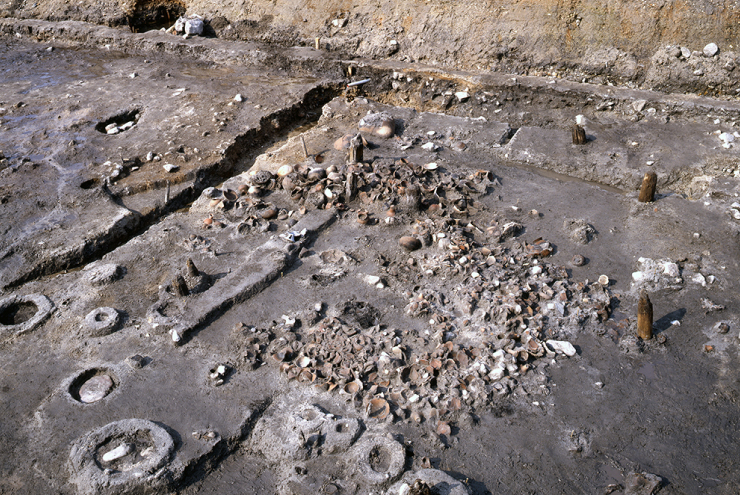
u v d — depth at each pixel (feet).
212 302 13.57
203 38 29.25
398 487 9.73
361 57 26.40
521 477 10.11
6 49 29.55
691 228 16.11
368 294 14.15
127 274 14.83
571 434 10.80
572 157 19.57
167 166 19.04
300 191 17.37
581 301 13.73
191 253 15.52
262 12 28.84
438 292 14.02
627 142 20.21
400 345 12.46
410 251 15.56
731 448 10.56
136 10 30.99
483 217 16.87
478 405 11.30
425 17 25.77
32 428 11.00
